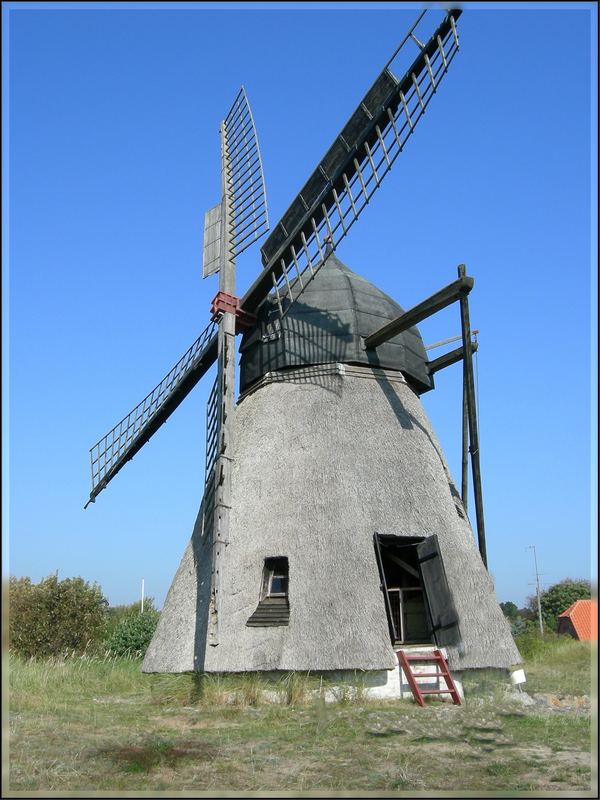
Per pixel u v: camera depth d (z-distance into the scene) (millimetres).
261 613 11766
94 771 6547
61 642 21062
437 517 12758
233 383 13023
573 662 18453
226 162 15586
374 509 12375
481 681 11414
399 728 8492
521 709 10102
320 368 14078
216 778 6305
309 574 11711
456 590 11984
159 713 9773
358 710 9727
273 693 10648
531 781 6145
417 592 14469
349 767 6672
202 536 13617
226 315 13789
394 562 14586
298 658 10891
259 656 11195
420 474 13258
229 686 10914
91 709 10094
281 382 14320
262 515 12719
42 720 9047
